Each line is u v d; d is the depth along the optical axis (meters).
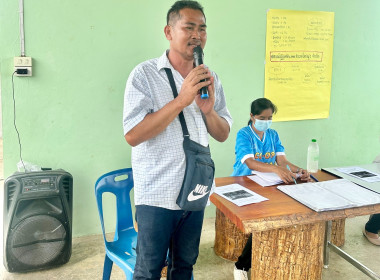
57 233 2.21
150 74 1.26
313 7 3.10
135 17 2.61
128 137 1.20
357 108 3.44
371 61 3.40
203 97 1.18
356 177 2.04
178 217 1.32
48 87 2.49
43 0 2.39
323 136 3.36
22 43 2.38
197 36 1.23
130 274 1.56
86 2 2.48
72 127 2.59
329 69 3.25
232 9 2.84
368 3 3.28
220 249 2.39
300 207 1.60
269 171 2.03
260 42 2.97
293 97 3.16
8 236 2.12
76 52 2.51
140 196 1.26
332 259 2.39
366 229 2.63
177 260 1.42
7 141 2.46
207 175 1.25
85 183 2.68
